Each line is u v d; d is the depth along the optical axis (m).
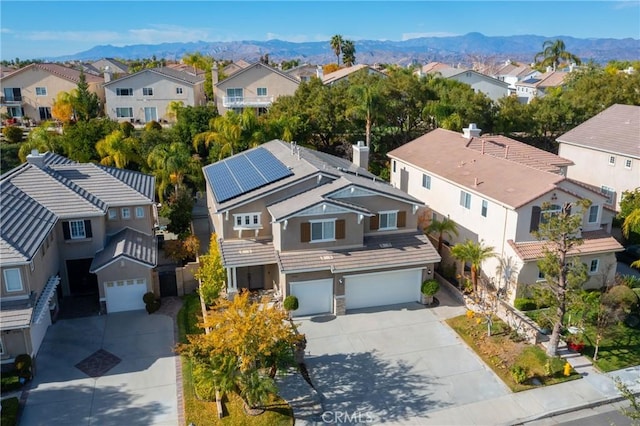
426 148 45.12
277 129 53.56
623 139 45.62
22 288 24.56
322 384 23.59
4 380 23.09
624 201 41.47
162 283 32.41
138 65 139.38
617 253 37.53
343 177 31.53
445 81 68.00
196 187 49.28
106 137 48.31
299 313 29.48
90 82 80.12
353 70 79.50
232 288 29.62
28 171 32.34
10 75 73.69
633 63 121.62
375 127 60.38
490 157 38.00
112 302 30.39
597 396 22.84
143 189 34.72
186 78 76.06
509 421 21.34
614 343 26.62
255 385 20.61
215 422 21.09
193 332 28.31
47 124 65.44
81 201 31.38
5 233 24.88
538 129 60.50
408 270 30.52
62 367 24.98
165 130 59.97
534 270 29.88
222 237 30.44
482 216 33.22
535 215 30.08
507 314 28.50
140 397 22.92
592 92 62.53
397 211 31.47
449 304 30.98
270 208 30.12
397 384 23.61
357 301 30.38
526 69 136.88
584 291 29.17
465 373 24.39
